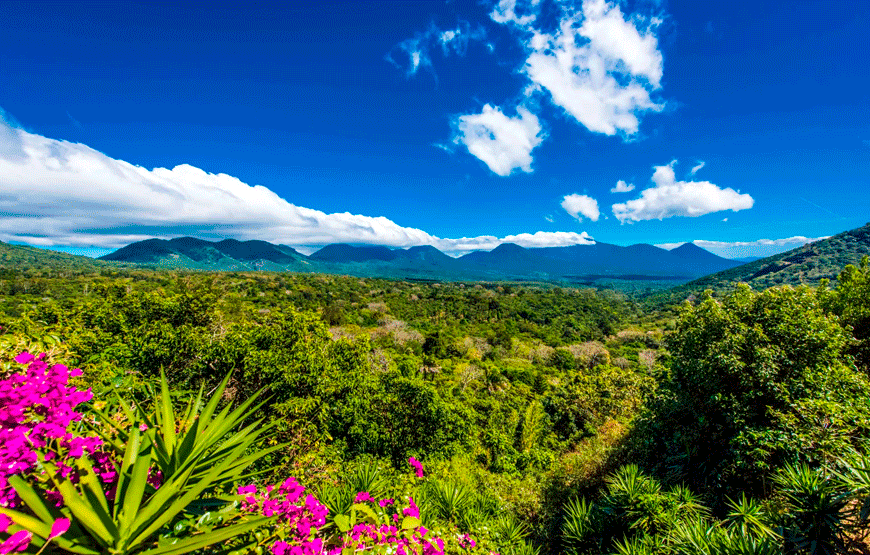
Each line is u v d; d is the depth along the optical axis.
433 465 9.98
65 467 1.68
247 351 9.21
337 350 11.22
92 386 3.09
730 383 5.93
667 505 4.66
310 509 2.48
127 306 10.71
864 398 5.26
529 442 15.80
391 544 2.83
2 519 1.31
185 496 1.65
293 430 8.38
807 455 4.50
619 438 8.27
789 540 3.55
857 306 8.30
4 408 1.57
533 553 4.74
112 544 1.48
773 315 6.04
